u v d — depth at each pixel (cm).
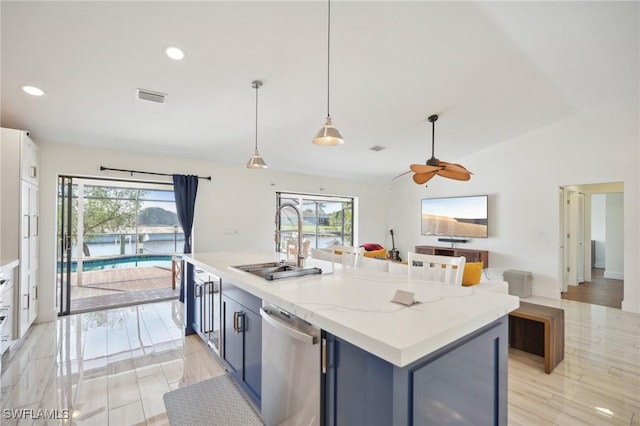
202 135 402
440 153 582
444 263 207
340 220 727
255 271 217
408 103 362
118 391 219
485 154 581
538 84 349
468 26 236
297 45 237
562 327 270
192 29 210
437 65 287
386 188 772
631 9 229
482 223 581
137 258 688
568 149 477
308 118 373
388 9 210
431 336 98
